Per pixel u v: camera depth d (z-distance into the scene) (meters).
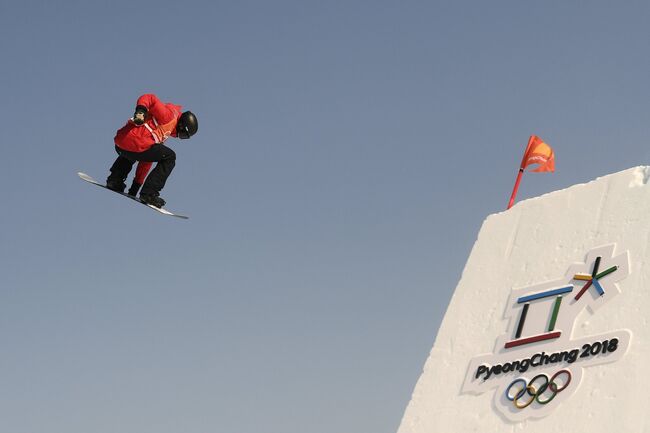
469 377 12.48
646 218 11.70
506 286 12.87
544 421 11.22
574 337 11.55
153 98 13.73
